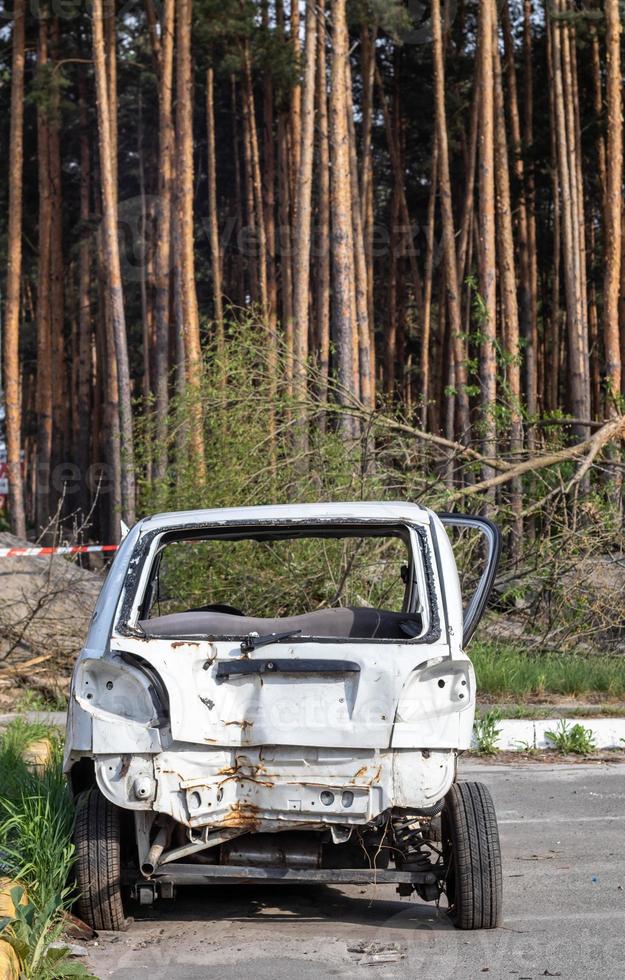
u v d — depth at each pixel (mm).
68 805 6473
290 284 42125
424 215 51125
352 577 12633
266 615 12938
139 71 45812
